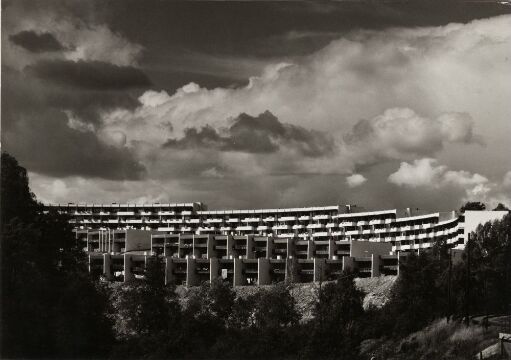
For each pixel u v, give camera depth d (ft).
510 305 448.24
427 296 486.79
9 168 500.74
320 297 523.70
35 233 461.37
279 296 539.29
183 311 544.62
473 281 473.26
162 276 537.65
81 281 474.90
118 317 548.31
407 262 516.32
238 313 536.83
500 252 500.33
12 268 444.55
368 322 486.79
